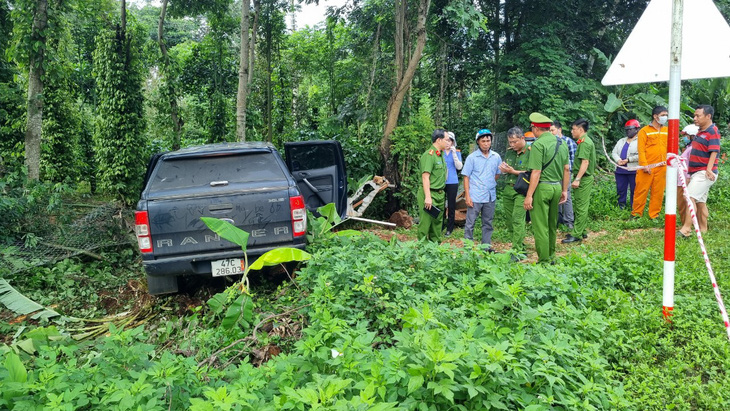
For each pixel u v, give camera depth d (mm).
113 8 20891
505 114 18016
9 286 5828
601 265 5469
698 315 4383
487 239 7484
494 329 3260
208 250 5281
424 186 7168
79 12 19516
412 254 5086
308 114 24203
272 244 5402
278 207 5375
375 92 13680
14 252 6859
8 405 2514
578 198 8312
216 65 22516
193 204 5234
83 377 2744
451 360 2469
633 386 3326
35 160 10703
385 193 12211
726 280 5262
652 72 4219
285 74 22969
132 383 2727
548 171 6156
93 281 6711
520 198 6590
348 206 10461
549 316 3699
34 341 4020
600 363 3279
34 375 2879
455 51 18906
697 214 7699
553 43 16047
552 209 6391
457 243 8656
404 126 12172
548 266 5234
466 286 4199
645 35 4223
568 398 2816
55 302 6059
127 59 12367
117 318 5562
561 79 14828
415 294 4285
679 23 4039
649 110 13508
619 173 10320
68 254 7359
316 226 6238
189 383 2803
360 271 4344
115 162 12086
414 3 14008
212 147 6055
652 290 5125
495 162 7297
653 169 8922
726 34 3959
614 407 2943
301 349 2891
